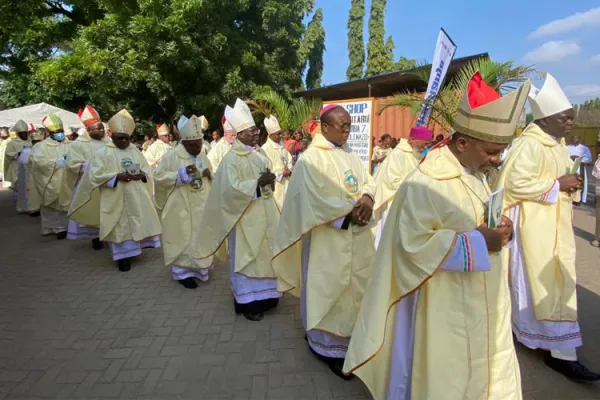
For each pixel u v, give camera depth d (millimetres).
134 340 4191
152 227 6469
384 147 10969
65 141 9203
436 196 2133
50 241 8281
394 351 2445
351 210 3285
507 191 3459
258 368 3654
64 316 4777
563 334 3363
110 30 12867
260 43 16812
